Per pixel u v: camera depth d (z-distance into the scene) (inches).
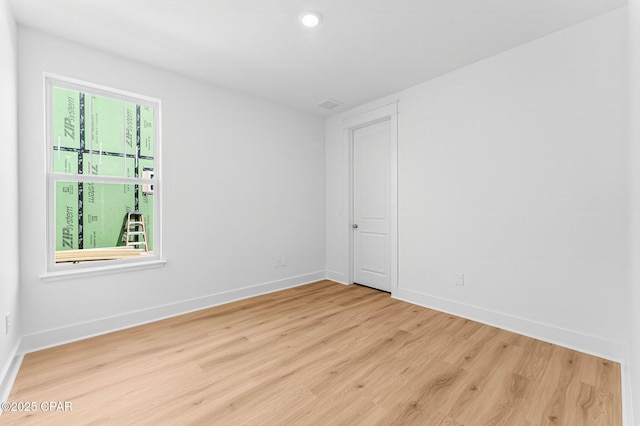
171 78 115.1
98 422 57.6
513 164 99.4
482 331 99.7
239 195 136.3
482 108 107.1
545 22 85.5
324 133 174.7
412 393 66.6
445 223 118.4
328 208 174.6
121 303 103.3
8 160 72.7
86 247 141.5
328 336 96.8
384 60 107.7
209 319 111.8
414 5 78.6
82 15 81.4
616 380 70.8
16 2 75.1
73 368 77.1
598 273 83.3
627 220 75.5
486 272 106.5
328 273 174.4
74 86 97.2
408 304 128.9
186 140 119.2
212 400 64.4
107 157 127.7
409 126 131.3
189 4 77.9
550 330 91.5
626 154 78.3
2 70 68.4
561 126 89.4
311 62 109.2
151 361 80.9
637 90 54.2
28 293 85.9
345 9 80.3
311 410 61.1
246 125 138.6
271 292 147.7
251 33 91.4
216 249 128.5
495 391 67.2
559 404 62.5
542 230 93.4
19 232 84.2
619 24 79.4
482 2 77.3
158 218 114.3
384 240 150.2
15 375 73.4
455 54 103.6
